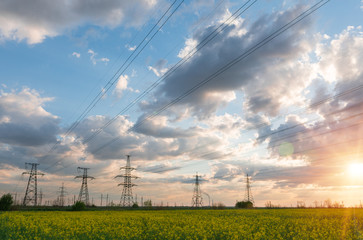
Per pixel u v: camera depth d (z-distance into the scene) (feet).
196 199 292.40
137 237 64.90
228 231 71.46
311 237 63.21
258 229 78.33
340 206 263.08
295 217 115.96
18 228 73.77
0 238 61.11
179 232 70.28
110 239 63.36
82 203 207.00
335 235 65.41
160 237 64.95
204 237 60.39
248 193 300.81
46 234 67.00
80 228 75.72
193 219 102.37
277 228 77.15
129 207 253.65
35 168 266.57
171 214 140.26
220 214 139.64
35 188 262.67
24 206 249.14
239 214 139.44
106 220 99.66
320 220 100.12
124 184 258.37
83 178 277.03
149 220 99.86
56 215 126.41
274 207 284.61
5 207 188.96
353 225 80.89
